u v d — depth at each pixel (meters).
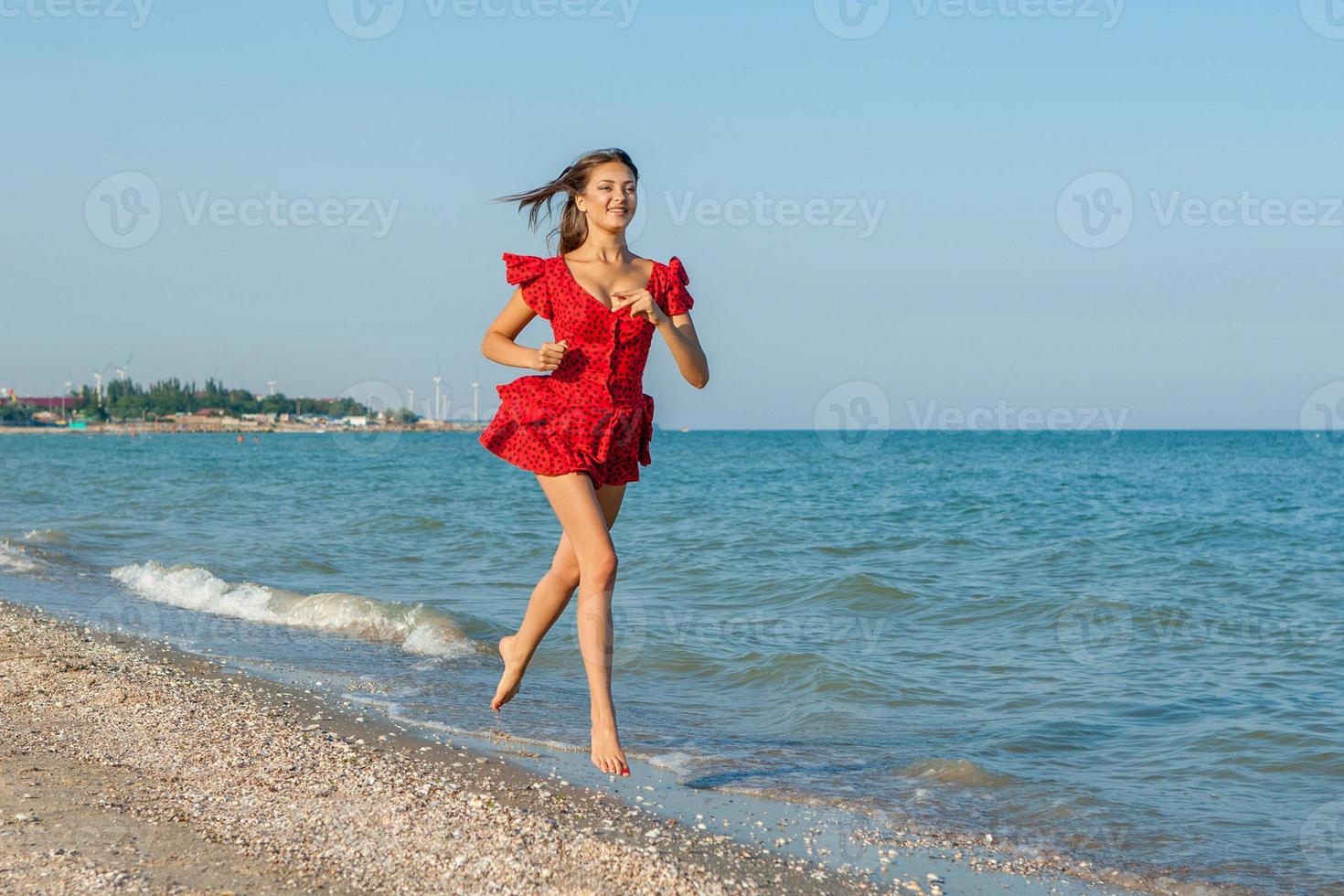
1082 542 15.48
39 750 4.49
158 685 5.84
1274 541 16.17
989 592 10.66
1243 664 7.38
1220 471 43.84
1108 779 4.91
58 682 5.77
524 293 3.83
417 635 7.89
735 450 74.38
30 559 11.77
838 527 18.00
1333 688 6.61
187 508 20.53
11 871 3.13
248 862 3.34
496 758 4.84
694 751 5.20
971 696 6.48
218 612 8.96
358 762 4.56
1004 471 42.84
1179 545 15.71
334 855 3.46
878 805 4.46
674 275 3.94
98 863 3.23
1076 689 6.63
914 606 9.81
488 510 20.59
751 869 3.64
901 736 5.60
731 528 17.42
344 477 34.16
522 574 11.66
